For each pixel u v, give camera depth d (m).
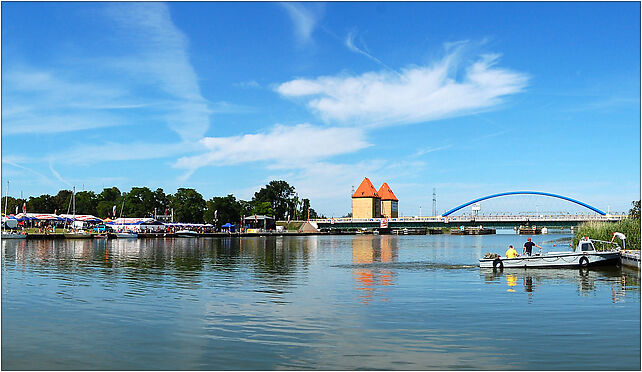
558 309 22.53
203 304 23.78
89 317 20.73
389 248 78.62
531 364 14.87
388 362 15.05
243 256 56.78
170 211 176.38
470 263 47.06
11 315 21.09
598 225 56.12
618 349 16.20
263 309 22.58
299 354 15.77
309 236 160.75
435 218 181.12
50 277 34.06
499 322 19.89
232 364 14.88
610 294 26.86
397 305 23.58
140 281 32.34
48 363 14.94
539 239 128.00
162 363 14.97
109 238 108.44
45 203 190.50
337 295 26.61
